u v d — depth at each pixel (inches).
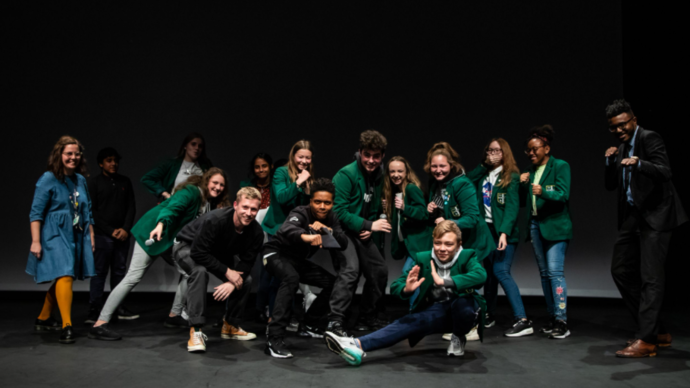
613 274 113.0
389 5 181.6
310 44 182.5
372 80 181.5
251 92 183.0
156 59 183.3
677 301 167.9
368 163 116.0
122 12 183.6
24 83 183.3
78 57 183.5
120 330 126.3
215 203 126.9
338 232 111.0
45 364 95.0
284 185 128.9
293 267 109.3
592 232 174.9
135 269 119.0
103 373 89.6
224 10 183.6
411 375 89.7
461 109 179.5
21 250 179.8
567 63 176.7
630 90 173.5
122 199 147.9
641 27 172.4
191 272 107.3
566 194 122.9
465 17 179.8
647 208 104.6
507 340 118.3
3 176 181.5
